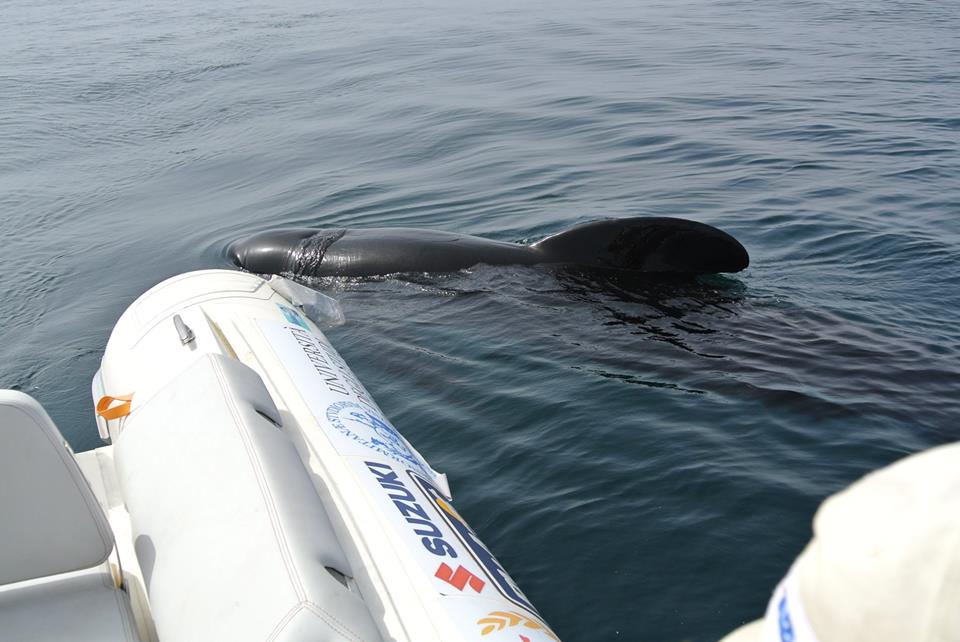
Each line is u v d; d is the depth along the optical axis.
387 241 8.09
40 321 8.27
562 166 11.81
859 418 4.95
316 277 8.01
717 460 4.68
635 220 7.31
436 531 3.49
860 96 14.63
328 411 4.28
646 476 4.63
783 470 4.55
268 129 15.73
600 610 3.79
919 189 9.87
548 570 4.05
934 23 22.03
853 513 0.85
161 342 4.89
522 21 25.58
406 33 24.67
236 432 3.36
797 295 6.97
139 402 4.39
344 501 3.52
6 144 16.05
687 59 18.61
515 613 3.17
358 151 13.65
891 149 11.56
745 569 3.91
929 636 0.78
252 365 4.67
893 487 0.84
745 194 10.08
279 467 3.20
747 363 5.71
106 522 3.18
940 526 0.79
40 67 22.89
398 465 4.00
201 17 30.53
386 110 16.11
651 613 3.74
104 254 10.19
